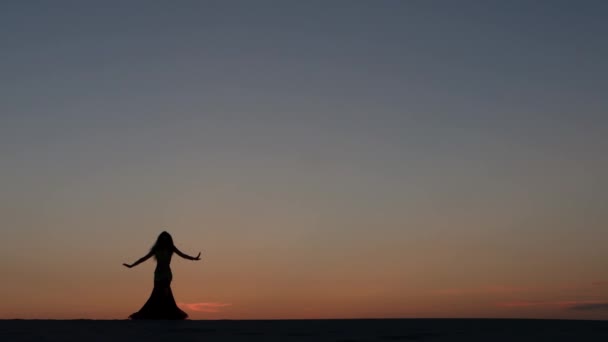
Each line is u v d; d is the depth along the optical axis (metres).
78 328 14.46
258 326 15.84
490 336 13.48
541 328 15.61
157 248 19.88
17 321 16.58
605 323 17.53
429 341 12.39
